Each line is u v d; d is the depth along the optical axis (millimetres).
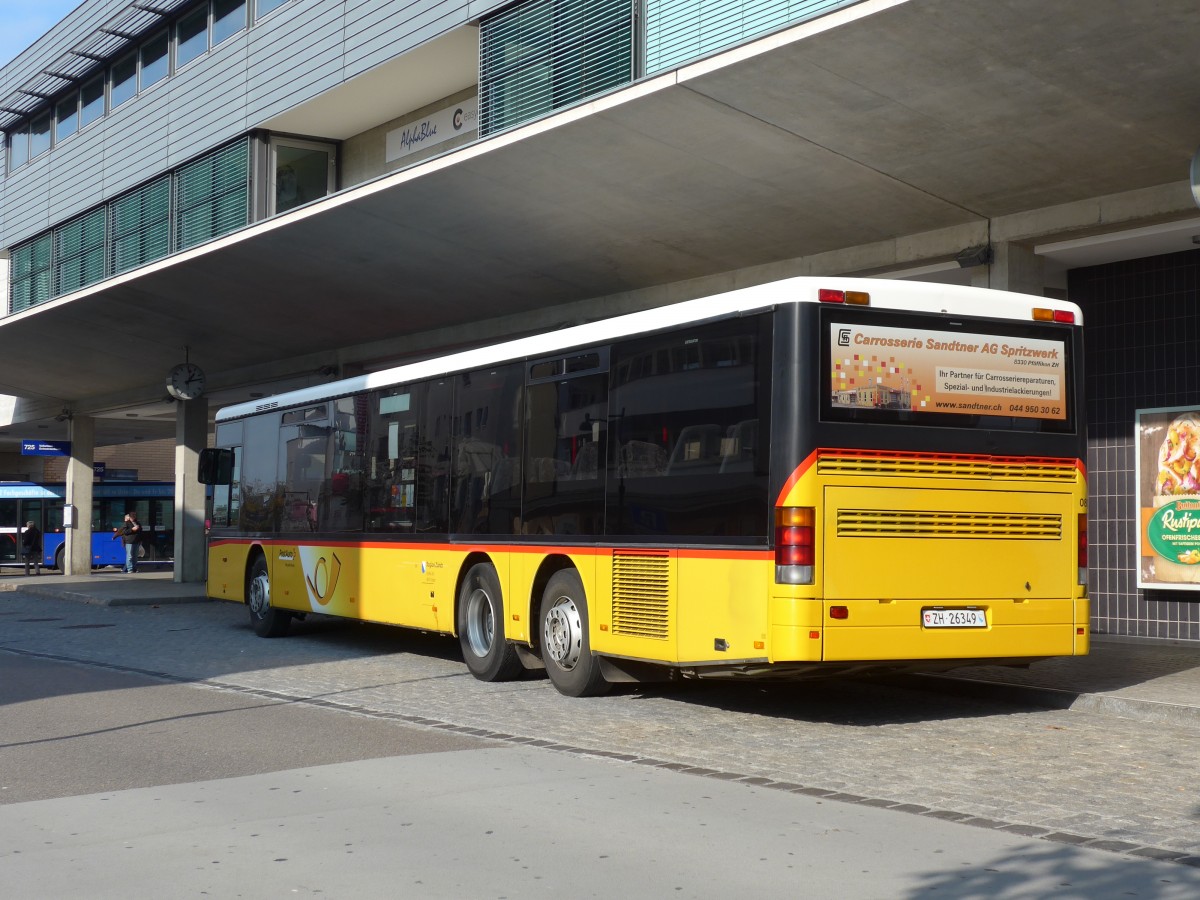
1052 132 12297
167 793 7535
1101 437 15812
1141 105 11594
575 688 11344
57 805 7266
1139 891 5301
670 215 16047
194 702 11438
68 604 26297
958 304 9711
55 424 40000
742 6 14500
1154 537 15312
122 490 45219
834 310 9305
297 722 10156
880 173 13727
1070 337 10125
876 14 10984
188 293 23438
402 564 14133
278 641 17375
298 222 18844
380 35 20547
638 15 15828
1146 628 15461
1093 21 10469
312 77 22234
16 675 13820
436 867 5801
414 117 22828
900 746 8891
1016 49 11062
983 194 13875
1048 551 9922
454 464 13234
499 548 12344
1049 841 6160
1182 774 7844
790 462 9109
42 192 31969
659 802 7090
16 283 33656
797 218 15328
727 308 9734
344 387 15867
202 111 25484
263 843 6289
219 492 19672
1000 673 12055
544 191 16188
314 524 16422
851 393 9289
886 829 6422
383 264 19984
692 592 9828
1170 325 15195
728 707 10820
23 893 5508
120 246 28688
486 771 8031
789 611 9031
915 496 9430
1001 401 9805
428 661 14609
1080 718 10172
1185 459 15047
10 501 44625
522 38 17906
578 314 20266
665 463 10203
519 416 12180
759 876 5582
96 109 29812
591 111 13852
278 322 24469
